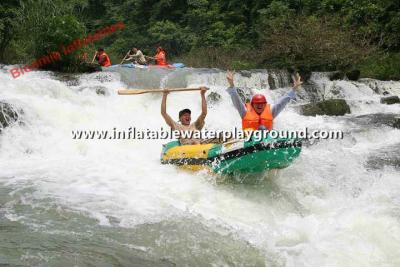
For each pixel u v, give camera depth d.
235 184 6.67
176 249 4.59
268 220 5.53
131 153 8.23
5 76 11.99
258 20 26.11
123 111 10.55
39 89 10.11
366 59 19.12
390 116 11.93
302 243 4.88
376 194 6.46
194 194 6.18
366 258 4.60
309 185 6.77
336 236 5.06
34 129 8.55
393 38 20.98
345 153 8.56
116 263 4.21
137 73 13.34
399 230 5.20
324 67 17.91
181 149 7.18
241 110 6.89
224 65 21.23
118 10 35.06
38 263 4.11
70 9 17.89
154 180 6.67
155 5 33.78
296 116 11.90
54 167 7.19
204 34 28.66
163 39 30.81
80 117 9.41
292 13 23.00
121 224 5.08
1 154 7.92
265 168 6.64
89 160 7.68
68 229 4.89
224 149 6.56
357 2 22.42
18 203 5.57
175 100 11.77
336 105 12.69
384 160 8.15
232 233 5.03
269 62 18.91
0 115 8.26
